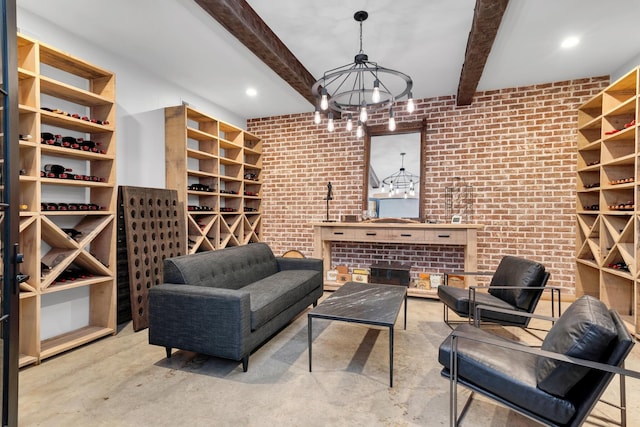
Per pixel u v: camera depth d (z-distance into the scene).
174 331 2.31
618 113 3.18
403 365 2.32
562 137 3.88
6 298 1.40
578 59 3.32
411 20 2.66
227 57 3.34
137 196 3.15
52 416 1.74
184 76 3.79
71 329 2.81
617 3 2.40
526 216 4.02
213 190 4.24
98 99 2.75
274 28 2.79
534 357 1.75
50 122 2.56
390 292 2.80
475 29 2.49
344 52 3.21
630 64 3.31
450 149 4.33
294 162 5.20
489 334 1.93
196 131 3.83
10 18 1.40
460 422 1.70
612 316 1.58
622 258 3.11
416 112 4.48
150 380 2.11
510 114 4.07
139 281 3.07
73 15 2.61
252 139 5.35
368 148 4.71
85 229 2.78
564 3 2.41
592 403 1.32
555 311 3.51
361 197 4.79
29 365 2.29
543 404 1.41
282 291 2.79
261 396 1.93
